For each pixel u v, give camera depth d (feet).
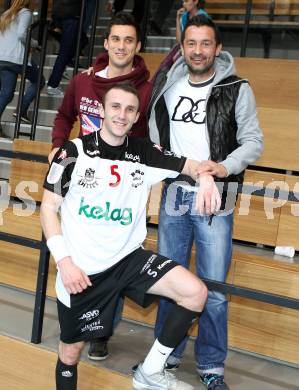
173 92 6.76
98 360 7.25
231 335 8.19
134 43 7.04
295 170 10.14
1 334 7.88
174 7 16.92
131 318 8.86
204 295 5.66
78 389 7.18
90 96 7.25
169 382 5.84
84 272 5.72
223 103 6.43
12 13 12.91
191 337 8.40
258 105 11.63
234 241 10.20
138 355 7.54
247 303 8.05
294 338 7.75
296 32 15.15
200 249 6.68
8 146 13.05
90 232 5.87
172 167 6.04
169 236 6.92
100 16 18.34
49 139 13.30
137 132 7.18
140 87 7.16
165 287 5.74
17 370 7.72
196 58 6.38
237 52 16.06
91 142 5.90
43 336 7.92
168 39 15.69
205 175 5.84
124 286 5.92
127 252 5.97
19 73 13.25
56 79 13.92
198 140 6.58
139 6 15.12
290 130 10.18
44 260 7.49
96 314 5.96
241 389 6.86
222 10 15.62
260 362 7.86
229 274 8.30
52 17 13.61
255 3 15.14
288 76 11.39
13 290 9.98
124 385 6.88
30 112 14.39
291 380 7.29
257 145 6.28
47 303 9.34
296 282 7.88
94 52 16.55
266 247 9.90
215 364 6.64
